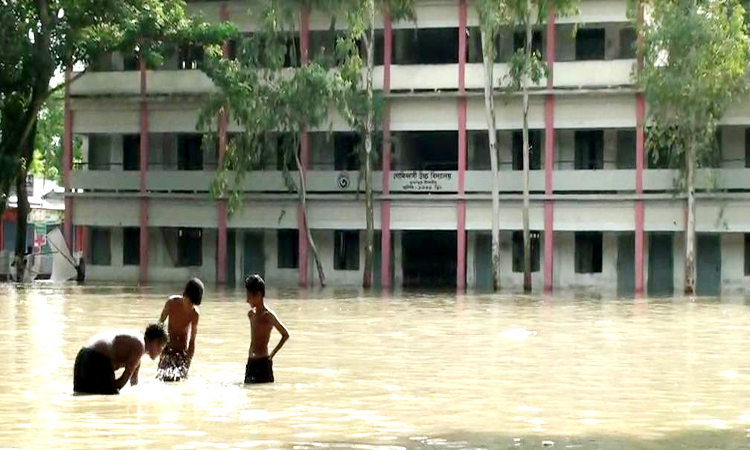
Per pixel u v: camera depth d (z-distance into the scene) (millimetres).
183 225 61812
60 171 88688
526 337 28094
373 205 59000
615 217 56250
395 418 15219
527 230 55156
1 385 17922
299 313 36438
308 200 59906
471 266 59750
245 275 62531
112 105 62625
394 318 34375
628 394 17875
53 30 52062
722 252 56844
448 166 61188
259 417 15094
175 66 62938
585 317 35625
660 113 53062
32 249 62938
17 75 52125
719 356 23891
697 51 50938
